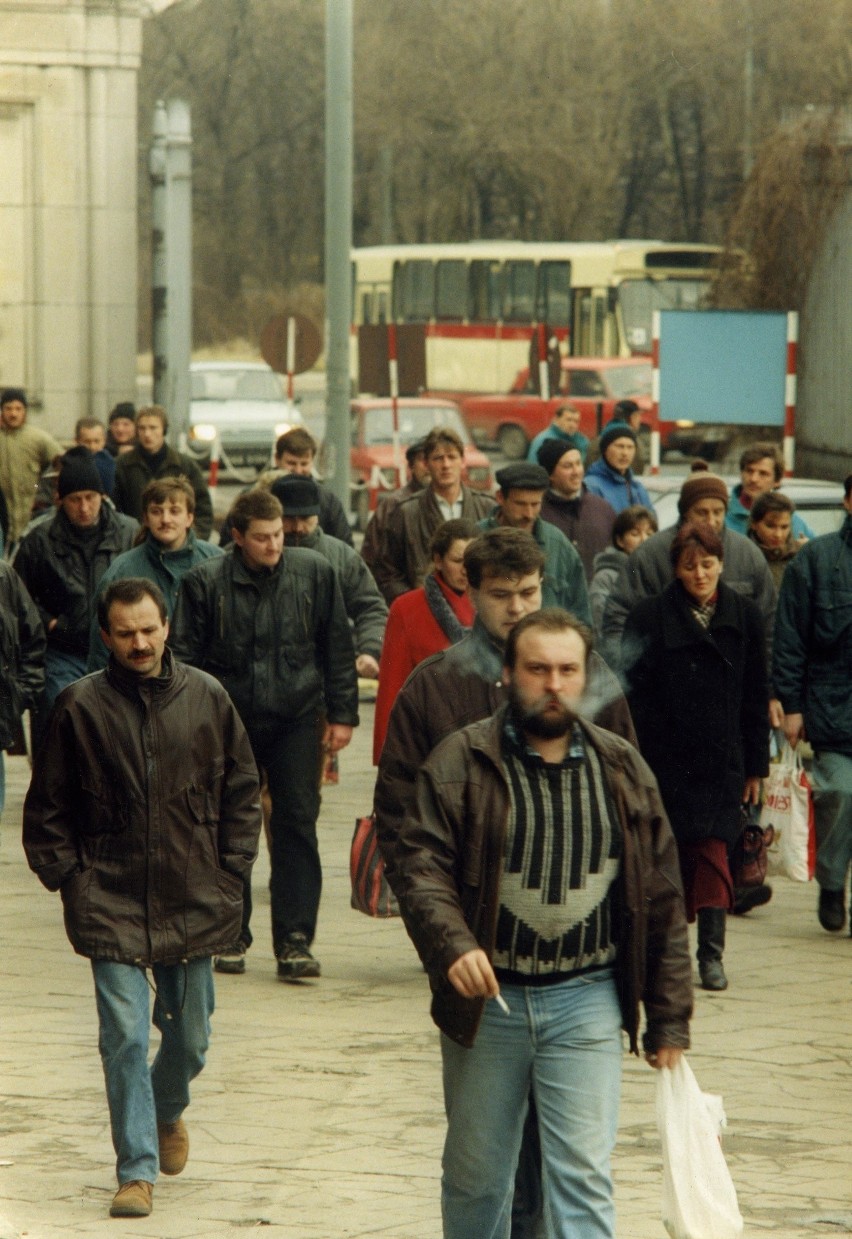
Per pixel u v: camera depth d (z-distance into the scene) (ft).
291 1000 87.25
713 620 86.69
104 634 63.16
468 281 480.64
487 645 59.00
